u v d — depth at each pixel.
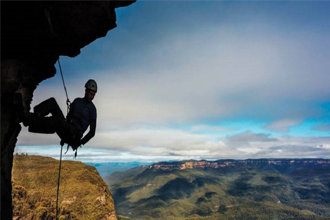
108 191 92.06
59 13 6.48
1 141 6.32
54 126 6.79
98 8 6.95
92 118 7.86
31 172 79.38
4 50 6.21
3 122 6.34
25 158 91.50
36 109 6.89
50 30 6.44
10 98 6.38
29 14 5.79
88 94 7.74
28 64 6.98
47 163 93.88
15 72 6.50
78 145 7.73
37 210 47.75
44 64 7.58
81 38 7.56
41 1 5.72
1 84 6.17
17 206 45.88
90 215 70.69
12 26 5.88
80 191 77.06
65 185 77.38
